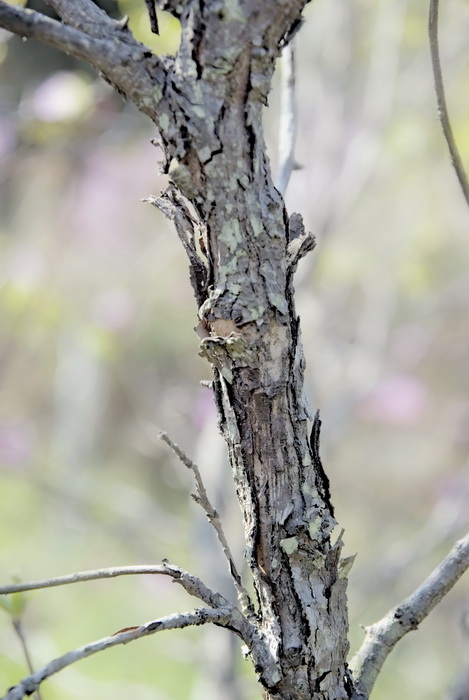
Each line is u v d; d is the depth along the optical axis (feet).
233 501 11.90
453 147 7.70
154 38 11.14
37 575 20.01
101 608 19.48
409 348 20.99
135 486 24.68
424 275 18.33
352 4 15.75
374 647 7.66
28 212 22.89
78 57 7.25
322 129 15.02
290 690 7.48
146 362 25.16
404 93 16.15
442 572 7.66
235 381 7.42
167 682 16.53
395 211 18.07
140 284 22.03
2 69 19.70
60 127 15.88
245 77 7.26
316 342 16.58
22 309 22.13
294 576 7.47
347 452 23.07
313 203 14.20
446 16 15.87
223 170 7.30
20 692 7.07
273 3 7.21
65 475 22.11
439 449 22.99
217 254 7.37
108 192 21.39
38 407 28.58
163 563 7.45
